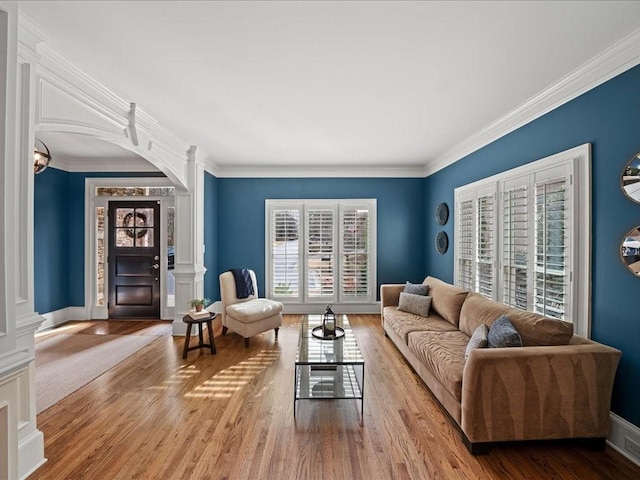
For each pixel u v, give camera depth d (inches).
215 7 68.6
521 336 94.3
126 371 129.6
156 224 212.1
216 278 225.1
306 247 226.7
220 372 129.0
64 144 172.9
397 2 67.1
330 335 125.3
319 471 75.0
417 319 151.1
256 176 225.8
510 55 86.7
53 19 72.7
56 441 85.4
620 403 84.4
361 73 96.8
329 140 165.0
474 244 156.6
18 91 73.5
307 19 72.5
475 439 80.8
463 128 145.6
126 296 213.3
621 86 83.9
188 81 102.3
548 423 81.3
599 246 90.6
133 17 72.0
